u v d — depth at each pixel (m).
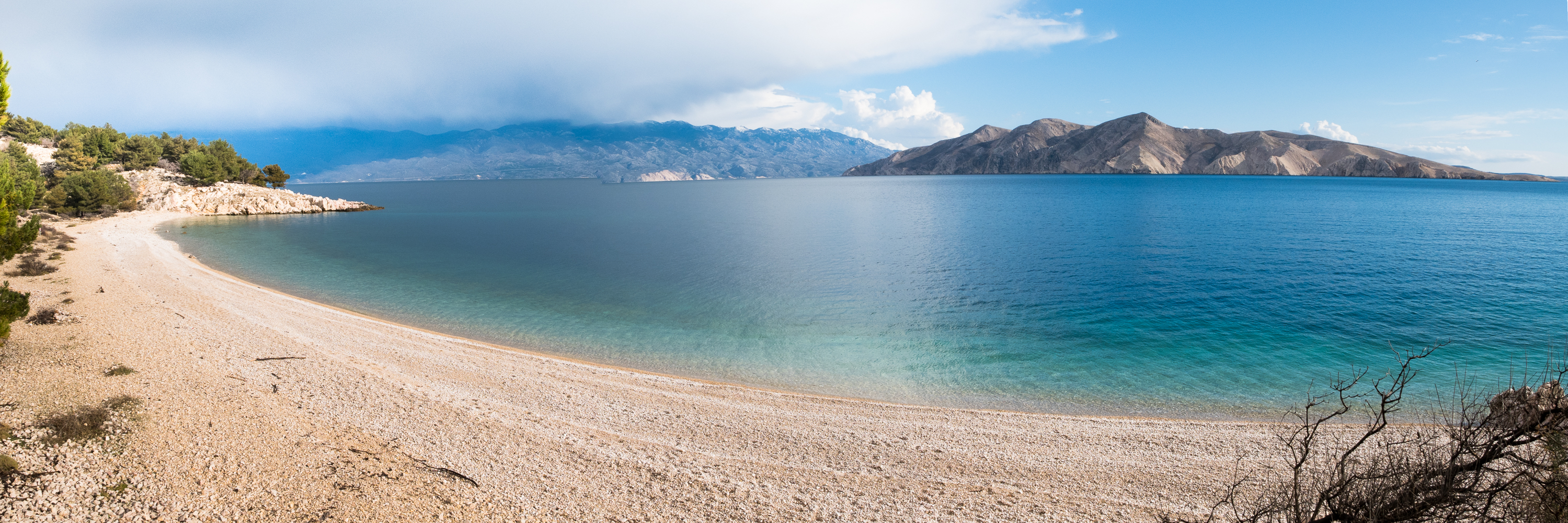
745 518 13.34
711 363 26.83
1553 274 46.84
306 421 17.23
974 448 17.30
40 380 18.44
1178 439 17.94
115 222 89.44
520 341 30.12
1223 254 59.97
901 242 76.50
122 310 29.39
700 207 159.88
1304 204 132.25
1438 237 72.06
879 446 17.41
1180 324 33.19
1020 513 13.73
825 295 42.84
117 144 126.19
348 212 136.25
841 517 13.47
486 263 59.34
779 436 18.08
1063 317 35.22
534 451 16.39
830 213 129.25
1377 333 30.62
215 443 15.30
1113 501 14.23
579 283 47.94
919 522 13.30
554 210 151.62
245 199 118.88
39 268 40.47
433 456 15.64
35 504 11.91
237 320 29.36
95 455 14.07
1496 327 31.31
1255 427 18.88
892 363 26.94
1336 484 8.47
